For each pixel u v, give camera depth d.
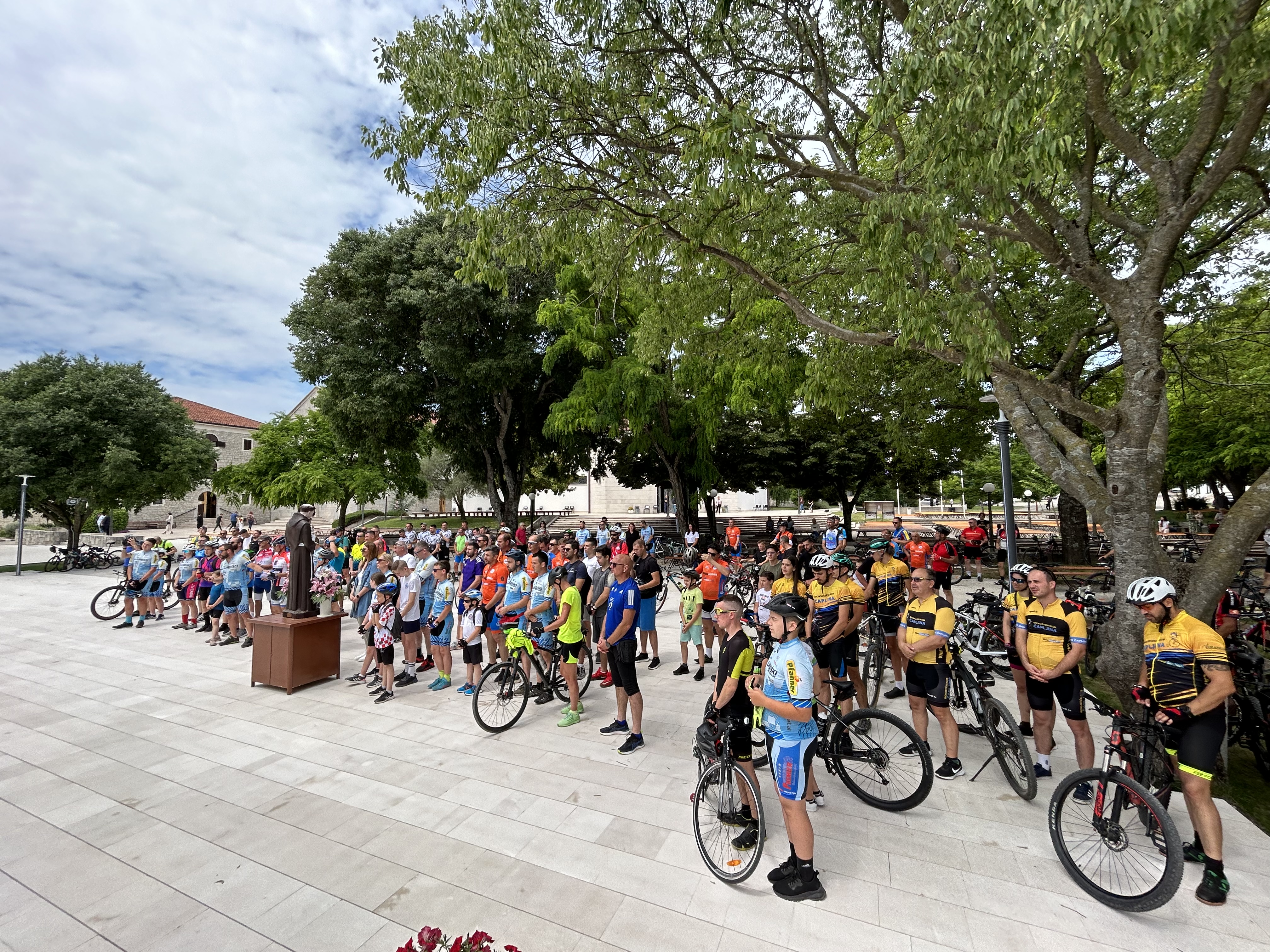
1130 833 3.74
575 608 6.66
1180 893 3.71
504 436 26.20
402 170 7.27
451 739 6.23
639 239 7.57
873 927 3.39
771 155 7.07
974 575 17.25
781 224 9.21
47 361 26.23
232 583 10.59
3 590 18.22
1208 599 5.43
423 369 24.27
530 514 41.88
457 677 8.67
